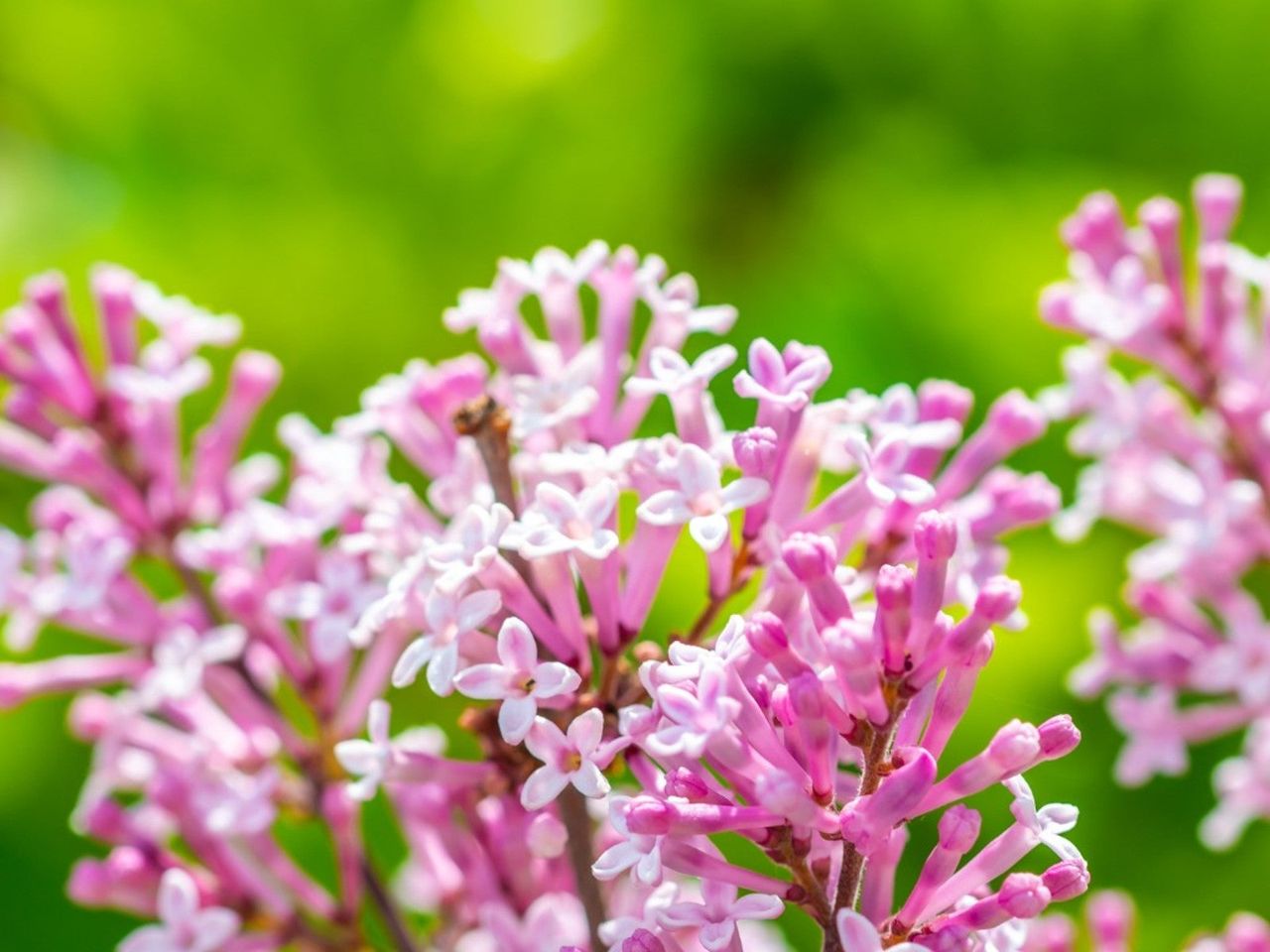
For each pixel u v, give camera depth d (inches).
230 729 14.0
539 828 12.1
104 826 14.1
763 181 20.6
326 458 13.5
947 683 11.3
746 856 15.1
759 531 12.1
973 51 20.0
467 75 20.3
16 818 17.2
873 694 11.1
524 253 20.2
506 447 12.2
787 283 19.3
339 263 19.5
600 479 11.9
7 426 14.9
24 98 20.7
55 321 14.5
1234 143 19.6
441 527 12.8
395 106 20.3
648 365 12.7
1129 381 18.4
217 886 13.8
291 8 20.2
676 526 12.0
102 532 14.4
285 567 13.7
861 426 12.7
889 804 11.0
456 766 12.3
